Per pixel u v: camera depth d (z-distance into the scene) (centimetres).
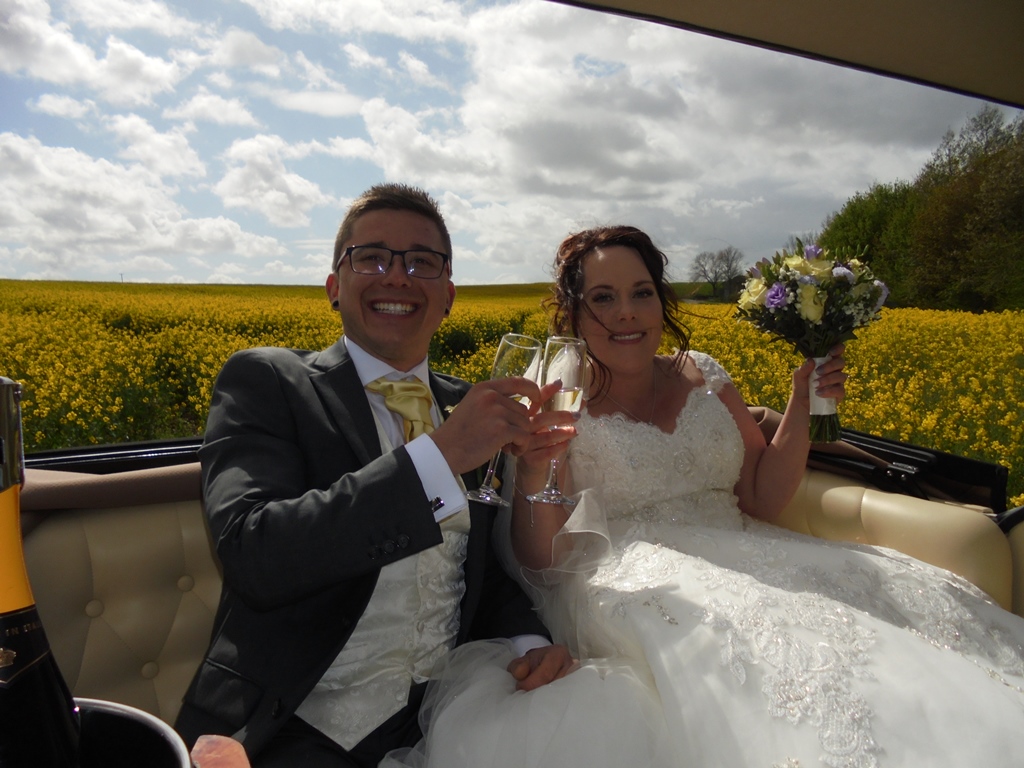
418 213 186
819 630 157
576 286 248
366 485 139
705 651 155
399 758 161
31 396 631
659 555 197
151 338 885
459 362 912
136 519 202
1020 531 225
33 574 183
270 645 156
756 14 295
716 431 243
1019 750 128
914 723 135
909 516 237
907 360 695
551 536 207
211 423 170
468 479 191
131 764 75
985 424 542
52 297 1265
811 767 133
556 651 175
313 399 174
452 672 176
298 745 154
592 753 148
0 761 70
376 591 165
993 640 179
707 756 145
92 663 189
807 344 247
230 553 140
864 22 302
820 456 280
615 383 255
